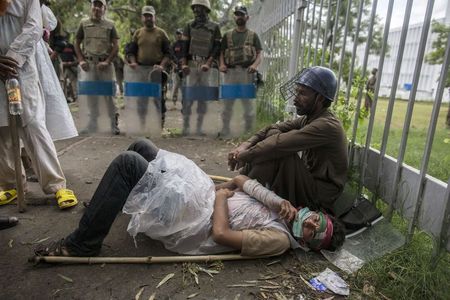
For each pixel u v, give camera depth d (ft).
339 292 6.29
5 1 8.12
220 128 18.94
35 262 6.73
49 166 9.33
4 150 9.57
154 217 6.82
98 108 18.33
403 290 6.17
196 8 17.16
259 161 7.98
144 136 18.66
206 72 18.10
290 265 7.09
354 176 9.55
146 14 17.10
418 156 13.42
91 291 6.13
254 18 32.09
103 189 6.73
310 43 13.16
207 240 7.22
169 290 6.23
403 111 30.66
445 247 6.60
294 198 7.92
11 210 9.19
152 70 17.94
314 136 7.59
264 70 25.27
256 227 7.34
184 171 7.23
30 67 8.80
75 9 34.68
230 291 6.26
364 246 7.55
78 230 6.83
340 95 10.55
